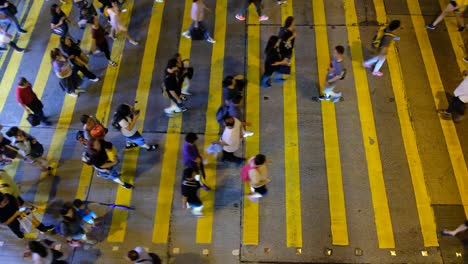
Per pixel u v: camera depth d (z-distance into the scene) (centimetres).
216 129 900
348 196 802
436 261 727
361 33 1068
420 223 767
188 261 732
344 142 875
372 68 995
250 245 748
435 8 1115
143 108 941
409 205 789
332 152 861
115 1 1036
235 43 1057
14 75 1013
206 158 851
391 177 824
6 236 763
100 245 750
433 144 868
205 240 754
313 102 939
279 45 852
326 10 1119
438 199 795
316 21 1096
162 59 1034
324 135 887
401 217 775
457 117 890
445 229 758
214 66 1011
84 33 1102
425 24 1081
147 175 839
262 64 1012
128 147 871
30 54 1055
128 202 803
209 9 1132
